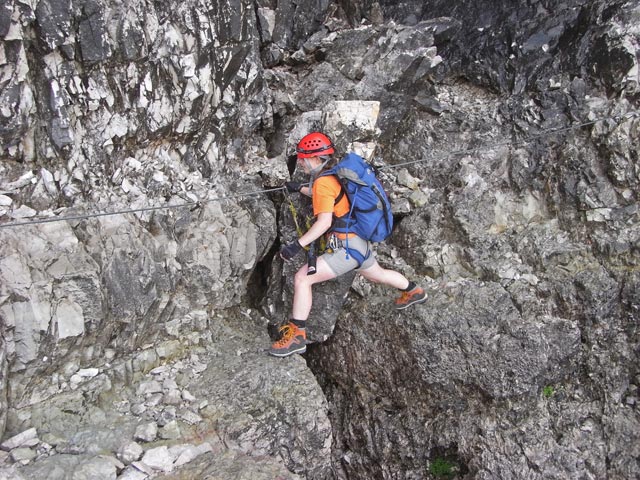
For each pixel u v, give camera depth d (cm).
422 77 432
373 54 433
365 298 422
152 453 304
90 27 312
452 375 389
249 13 395
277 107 445
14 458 283
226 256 394
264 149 443
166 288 365
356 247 348
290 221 421
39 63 304
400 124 455
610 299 383
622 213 394
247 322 431
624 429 373
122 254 339
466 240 415
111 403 333
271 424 347
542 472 367
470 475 384
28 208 312
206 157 405
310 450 358
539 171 424
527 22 444
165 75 356
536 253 404
